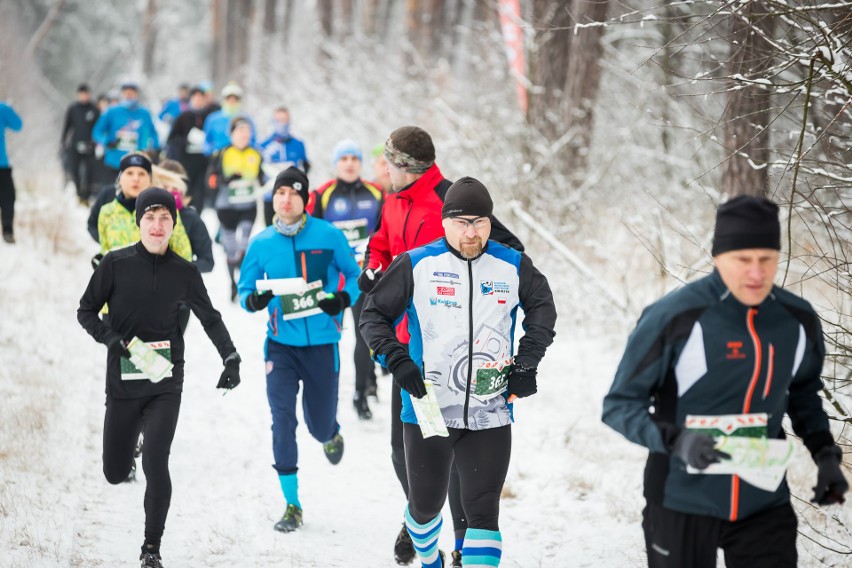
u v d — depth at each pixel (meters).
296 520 9.95
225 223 20.12
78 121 28.91
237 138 19.78
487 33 29.55
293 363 10.45
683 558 6.00
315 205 14.12
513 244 8.03
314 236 10.77
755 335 5.78
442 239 7.75
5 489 9.99
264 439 12.84
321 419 10.74
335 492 11.09
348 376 16.11
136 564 8.86
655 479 6.08
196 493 10.90
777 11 8.60
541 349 7.60
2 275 19.11
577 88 21.75
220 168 19.95
